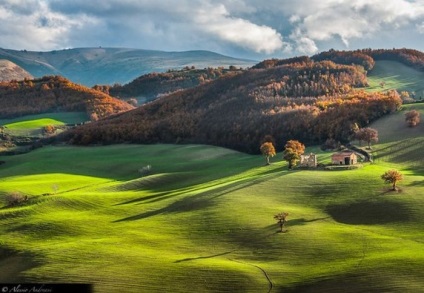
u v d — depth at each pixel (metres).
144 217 111.12
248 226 97.81
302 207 107.00
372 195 107.94
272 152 156.38
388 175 110.25
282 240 90.31
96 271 82.50
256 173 142.38
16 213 122.06
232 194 116.75
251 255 86.88
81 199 129.25
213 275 78.88
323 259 81.94
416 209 98.88
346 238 89.25
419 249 81.38
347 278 72.69
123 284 77.56
